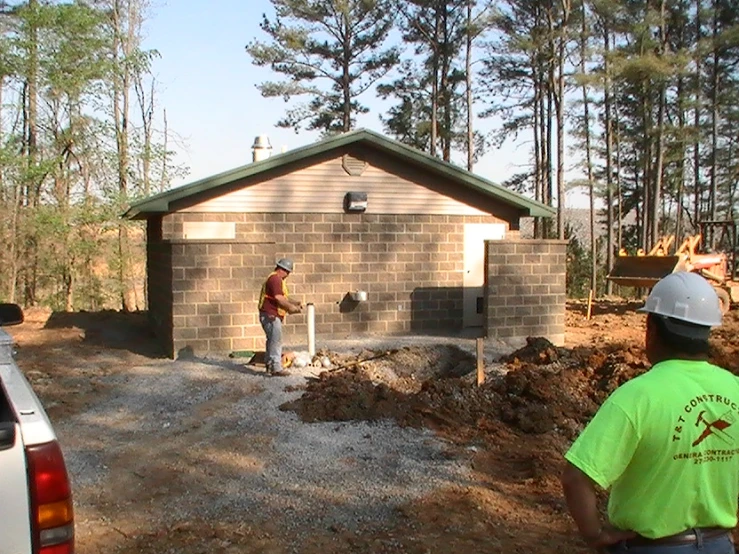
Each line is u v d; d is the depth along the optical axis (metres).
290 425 8.35
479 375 9.80
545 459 7.21
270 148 15.77
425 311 15.29
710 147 42.12
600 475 2.56
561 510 6.04
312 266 14.66
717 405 2.64
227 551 5.27
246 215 14.27
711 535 2.65
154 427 8.43
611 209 36.31
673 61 31.22
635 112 40.66
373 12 33.97
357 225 14.88
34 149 24.11
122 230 24.86
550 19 32.88
